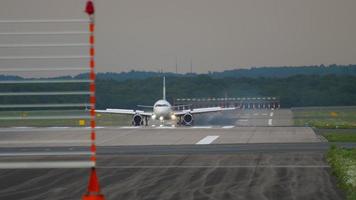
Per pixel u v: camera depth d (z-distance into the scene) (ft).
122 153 530.68
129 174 382.63
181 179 355.77
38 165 171.12
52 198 292.20
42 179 362.53
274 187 320.50
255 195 293.84
